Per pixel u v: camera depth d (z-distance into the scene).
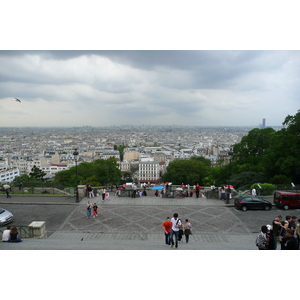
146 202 37.69
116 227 28.06
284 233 17.97
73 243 21.45
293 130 53.16
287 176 52.44
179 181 118.50
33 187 42.84
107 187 46.97
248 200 33.94
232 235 26.08
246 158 75.00
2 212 28.91
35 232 24.11
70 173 110.25
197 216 31.69
